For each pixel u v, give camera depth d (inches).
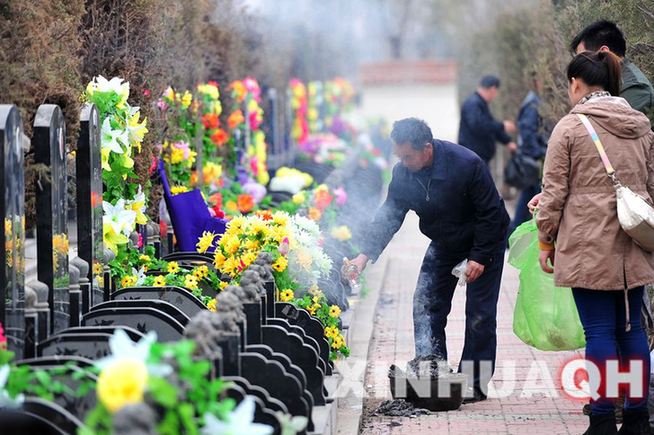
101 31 517.0
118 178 459.5
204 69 727.7
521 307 429.1
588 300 364.5
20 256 327.9
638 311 369.4
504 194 1305.4
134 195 481.1
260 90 1021.2
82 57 466.9
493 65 1462.8
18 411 259.6
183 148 616.4
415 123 427.8
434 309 458.9
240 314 316.8
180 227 521.7
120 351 237.6
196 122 668.1
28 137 374.3
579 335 414.9
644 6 493.7
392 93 2326.5
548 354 520.4
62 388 274.1
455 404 426.9
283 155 1198.3
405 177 442.9
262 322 375.9
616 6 502.9
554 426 402.3
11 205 319.9
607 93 372.2
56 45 406.6
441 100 2313.0
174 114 621.6
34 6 383.6
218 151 793.6
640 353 367.9
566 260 360.2
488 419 414.0
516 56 1179.3
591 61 372.8
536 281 420.5
